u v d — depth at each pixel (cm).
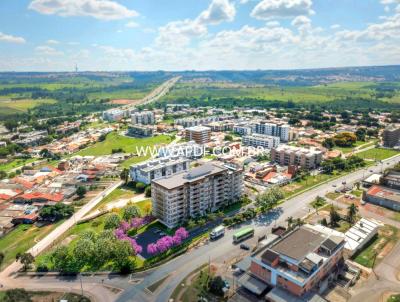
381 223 19100
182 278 14725
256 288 13312
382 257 15975
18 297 13412
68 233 19475
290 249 13625
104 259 16062
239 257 16188
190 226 18838
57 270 15675
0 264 16525
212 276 14738
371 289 13712
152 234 18700
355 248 16025
